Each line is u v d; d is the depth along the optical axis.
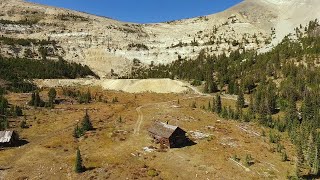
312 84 164.38
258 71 193.50
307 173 84.38
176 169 83.50
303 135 106.31
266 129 121.56
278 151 98.00
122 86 199.88
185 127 116.69
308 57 196.62
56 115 135.12
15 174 79.50
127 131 111.69
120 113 138.38
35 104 147.75
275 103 149.75
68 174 79.62
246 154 94.75
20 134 110.31
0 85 180.25
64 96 171.50
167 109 143.25
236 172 83.06
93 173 79.94
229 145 101.31
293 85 164.12
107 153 92.94
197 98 169.25
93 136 107.12
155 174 79.56
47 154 92.44
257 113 140.38
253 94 165.38
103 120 127.00
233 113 132.00
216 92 183.38
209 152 95.06
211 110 142.00
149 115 133.00
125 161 87.38
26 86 187.25
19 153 93.69
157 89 191.50
